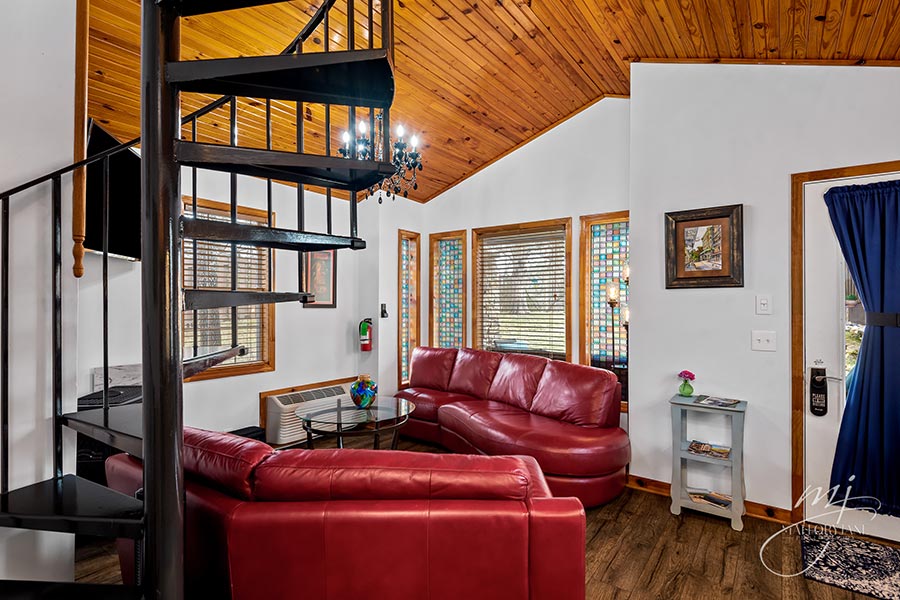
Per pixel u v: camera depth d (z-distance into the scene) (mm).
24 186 1615
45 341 1764
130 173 2920
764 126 2846
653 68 3270
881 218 2457
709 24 2625
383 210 5184
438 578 1415
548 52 3365
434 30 3047
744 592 2080
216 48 2705
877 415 2473
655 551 2434
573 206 4457
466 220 5316
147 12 1413
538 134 4699
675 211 3150
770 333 2811
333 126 3768
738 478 2652
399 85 3541
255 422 4203
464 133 4430
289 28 2729
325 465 1488
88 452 2512
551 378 3689
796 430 2725
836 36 2387
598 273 4336
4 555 1643
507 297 5020
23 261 1716
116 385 2785
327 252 4965
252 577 1390
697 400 2900
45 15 1772
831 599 2027
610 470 2973
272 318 4367
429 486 1453
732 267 2904
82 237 1773
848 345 2592
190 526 1545
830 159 2639
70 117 1825
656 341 3225
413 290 5652
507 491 1460
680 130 3148
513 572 1418
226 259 4027
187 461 1623
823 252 2664
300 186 2037
